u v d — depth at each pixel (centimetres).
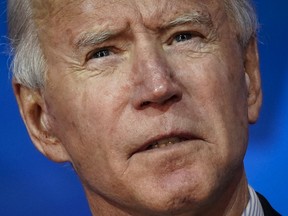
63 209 851
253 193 634
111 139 559
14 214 843
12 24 632
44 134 645
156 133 537
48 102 610
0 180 845
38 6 599
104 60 565
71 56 576
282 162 847
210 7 579
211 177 544
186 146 540
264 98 854
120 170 558
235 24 598
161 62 546
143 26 555
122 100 553
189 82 551
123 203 579
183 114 540
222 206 591
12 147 852
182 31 565
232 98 568
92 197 626
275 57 857
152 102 538
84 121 574
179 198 540
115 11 557
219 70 564
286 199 844
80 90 573
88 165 587
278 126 851
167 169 541
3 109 854
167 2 561
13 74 642
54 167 855
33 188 850
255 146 852
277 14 862
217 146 550
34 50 607
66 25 576
